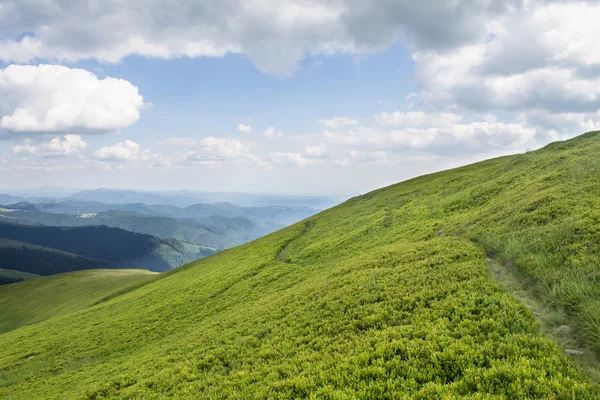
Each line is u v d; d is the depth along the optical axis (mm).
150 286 81312
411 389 10727
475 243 26281
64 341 46062
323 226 80375
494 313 14250
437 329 14133
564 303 14031
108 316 57625
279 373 15164
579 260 16438
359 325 17656
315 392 12008
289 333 20172
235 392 14289
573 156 41094
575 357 11125
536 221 23641
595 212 20266
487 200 42406
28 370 37531
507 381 10055
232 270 62312
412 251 29297
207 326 30609
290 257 57875
